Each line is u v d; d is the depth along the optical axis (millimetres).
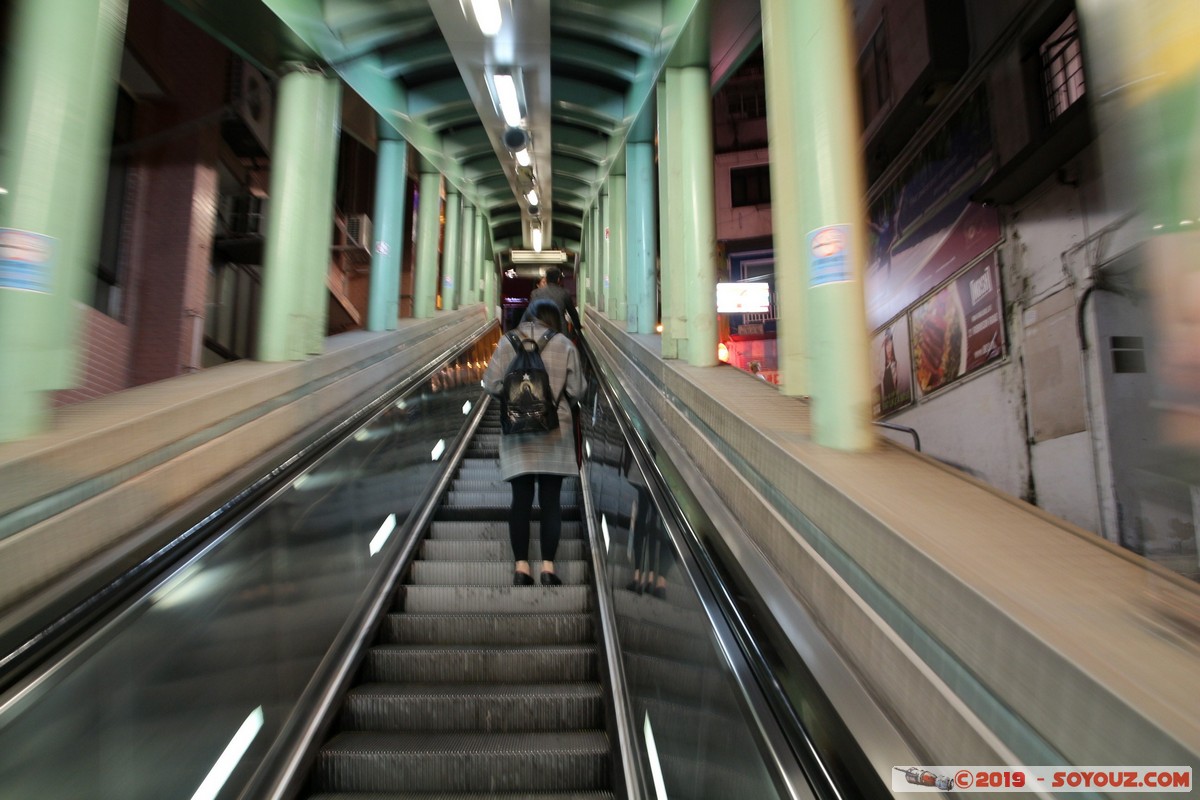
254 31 3787
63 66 2043
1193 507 974
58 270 1986
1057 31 4578
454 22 4562
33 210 1943
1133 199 1051
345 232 9992
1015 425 4910
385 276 5867
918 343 6375
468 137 7121
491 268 11102
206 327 7461
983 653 1033
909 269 6555
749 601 1656
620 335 6043
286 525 2531
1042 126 4699
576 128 6973
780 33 2641
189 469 2314
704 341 3865
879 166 7102
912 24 5992
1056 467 4477
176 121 6484
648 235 5930
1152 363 1022
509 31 4688
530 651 2961
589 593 3523
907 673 1179
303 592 2646
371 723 2629
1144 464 1046
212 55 6816
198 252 6516
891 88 6516
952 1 5664
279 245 3818
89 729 1483
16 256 1910
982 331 5344
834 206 1993
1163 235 997
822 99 2035
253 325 8672
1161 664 861
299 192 3926
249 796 2080
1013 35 4934
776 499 1951
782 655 1403
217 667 2000
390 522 3938
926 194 6234
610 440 4031
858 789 1035
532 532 4355
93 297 5863
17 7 2045
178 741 1799
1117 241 3879
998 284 5137
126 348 6141
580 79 5926
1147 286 1028
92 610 1530
